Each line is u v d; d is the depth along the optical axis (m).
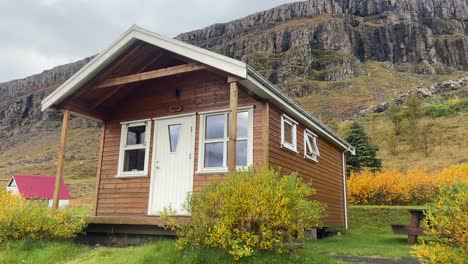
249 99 8.81
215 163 8.84
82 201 34.38
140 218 7.41
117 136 10.38
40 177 34.59
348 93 79.69
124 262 5.81
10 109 147.62
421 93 49.00
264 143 8.36
